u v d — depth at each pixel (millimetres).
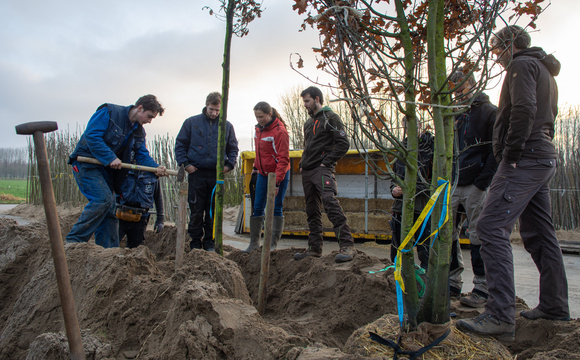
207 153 5277
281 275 4645
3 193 30547
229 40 3764
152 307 3133
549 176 2777
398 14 2242
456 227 3744
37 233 4863
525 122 2604
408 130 2307
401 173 4168
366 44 2225
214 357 2309
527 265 6691
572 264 7094
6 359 3395
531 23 2414
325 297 3920
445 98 2242
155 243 6551
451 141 2275
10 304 4301
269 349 2309
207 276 3107
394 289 3596
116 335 3016
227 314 2490
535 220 2916
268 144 5219
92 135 4566
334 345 3205
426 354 2211
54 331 3387
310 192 4758
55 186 14867
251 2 3721
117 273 3443
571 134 9820
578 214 9375
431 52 2172
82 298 3475
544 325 2818
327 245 9047
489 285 2660
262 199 5363
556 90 2939
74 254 3982
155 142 11938
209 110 5246
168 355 2338
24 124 2031
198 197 5363
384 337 2379
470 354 2254
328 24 2197
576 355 2232
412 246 2311
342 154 4531
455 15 2467
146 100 4930
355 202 10125
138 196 5605
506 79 2848
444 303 2270
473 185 3527
